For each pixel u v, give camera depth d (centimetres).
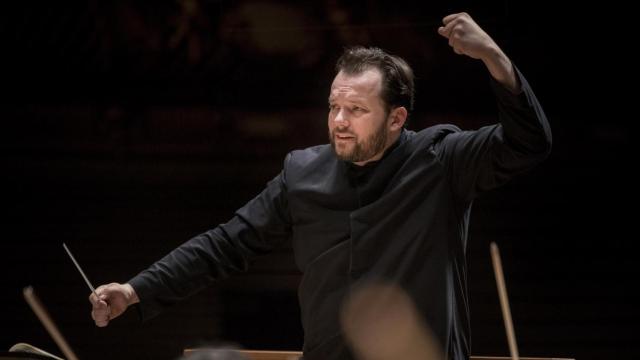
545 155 490
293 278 1298
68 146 1350
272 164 1331
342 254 530
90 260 1334
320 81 1323
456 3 1245
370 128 531
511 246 1286
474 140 517
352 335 513
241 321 1297
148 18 1331
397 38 1290
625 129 1267
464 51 479
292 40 1320
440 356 500
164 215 1338
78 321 1317
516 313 1272
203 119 1345
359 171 547
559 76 1275
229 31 1325
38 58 1348
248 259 622
